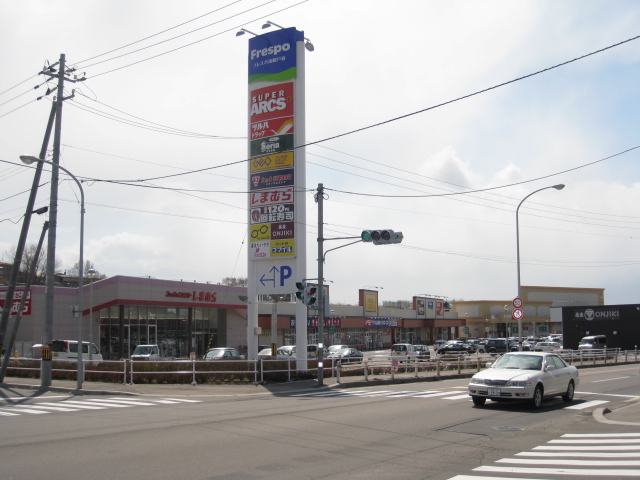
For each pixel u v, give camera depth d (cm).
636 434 1284
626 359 4856
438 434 1262
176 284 5019
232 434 1223
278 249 3028
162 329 5044
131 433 1232
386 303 11300
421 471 905
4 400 2077
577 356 4259
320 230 2583
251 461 960
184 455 1003
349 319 7206
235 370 2677
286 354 4481
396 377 2906
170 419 1466
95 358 3659
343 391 2370
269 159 3084
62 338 4416
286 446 1093
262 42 3150
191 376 2588
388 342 8212
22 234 2808
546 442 1182
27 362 3231
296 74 3077
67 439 1155
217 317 5638
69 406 1836
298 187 3025
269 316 6072
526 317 9794
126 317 4759
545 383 1733
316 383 2584
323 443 1130
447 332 9744
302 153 3044
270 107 3105
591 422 1462
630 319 6169
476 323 9856
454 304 10269
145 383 2584
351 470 905
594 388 2453
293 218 3012
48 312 2541
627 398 2056
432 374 3206
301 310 2945
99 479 831
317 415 1540
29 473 866
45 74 2691
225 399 2055
